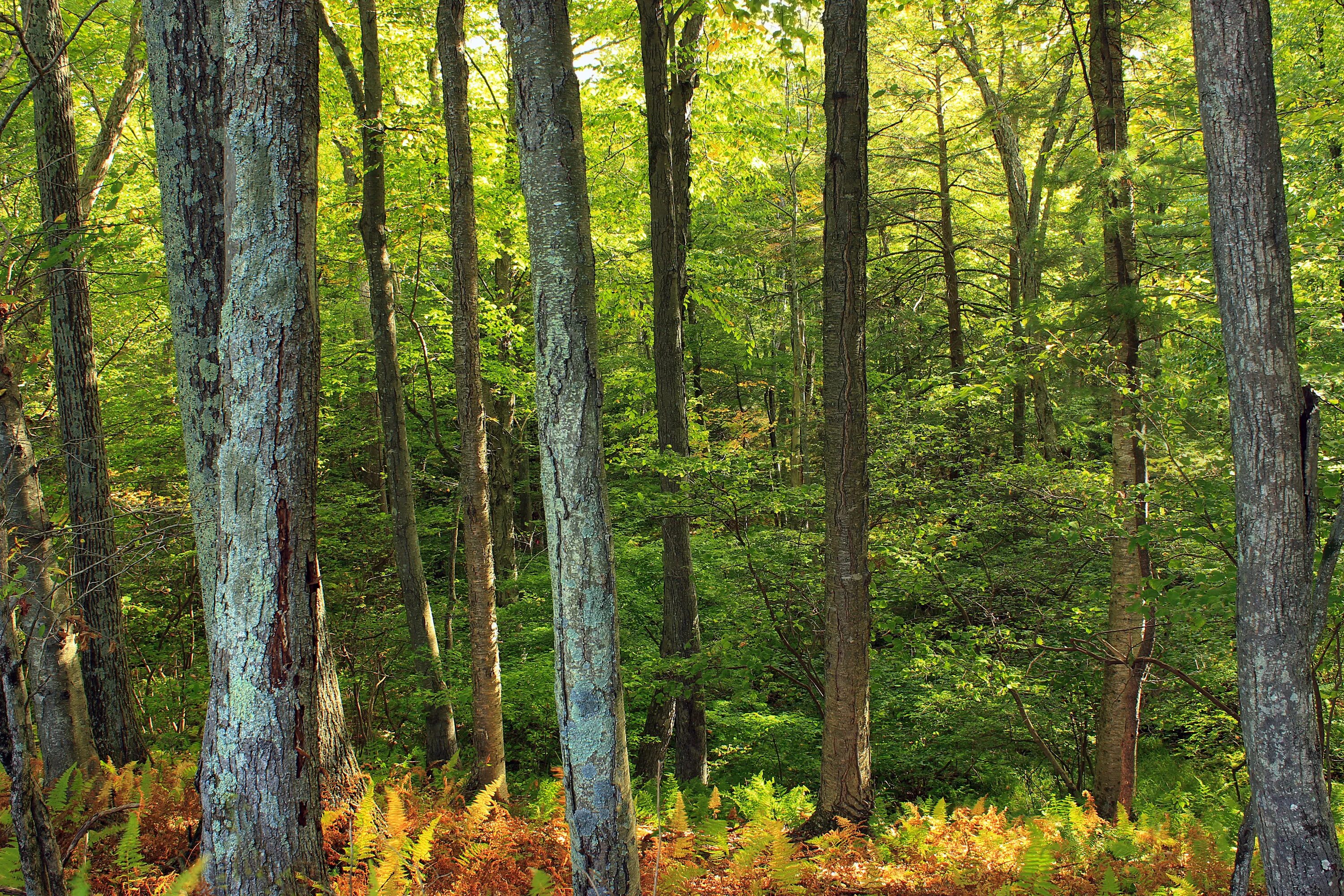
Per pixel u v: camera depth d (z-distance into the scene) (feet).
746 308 42.86
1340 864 10.71
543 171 11.99
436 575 59.57
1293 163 28.04
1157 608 18.57
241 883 11.64
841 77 20.31
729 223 49.62
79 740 18.99
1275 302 10.62
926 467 32.48
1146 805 25.52
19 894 11.75
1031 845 17.06
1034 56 44.11
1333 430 21.74
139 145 36.27
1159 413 23.95
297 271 11.84
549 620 42.73
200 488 13.64
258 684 11.71
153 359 38.34
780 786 32.48
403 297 46.73
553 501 12.21
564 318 12.04
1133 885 18.19
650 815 21.27
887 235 59.88
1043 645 26.21
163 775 20.83
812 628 33.55
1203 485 20.68
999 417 41.57
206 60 13.30
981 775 32.63
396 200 35.81
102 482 22.47
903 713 32.78
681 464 28.60
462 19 23.77
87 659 22.31
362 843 15.30
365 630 42.45
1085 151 25.68
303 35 11.77
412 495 32.73
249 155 11.53
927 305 63.82
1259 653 10.96
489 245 41.19
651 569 40.81
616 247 45.39
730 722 33.91
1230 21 10.53
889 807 31.30
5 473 11.02
